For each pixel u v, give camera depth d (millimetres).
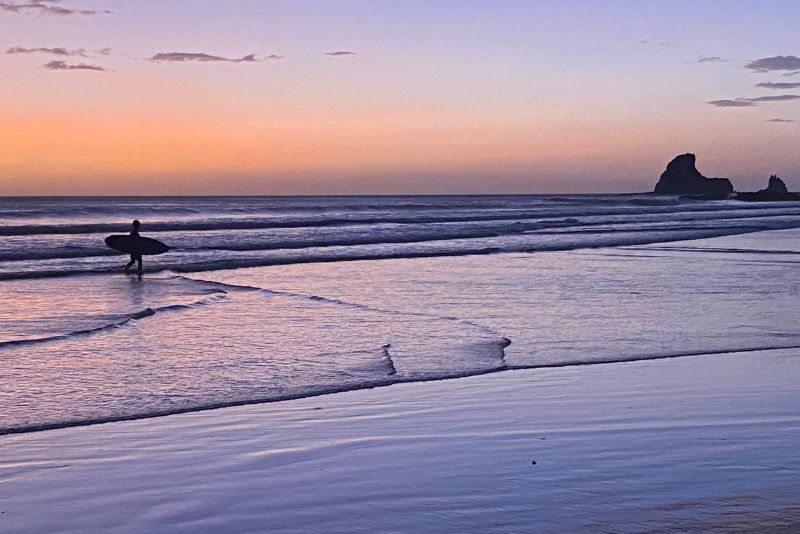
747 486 5637
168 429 7141
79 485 5703
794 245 32625
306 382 8961
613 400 8258
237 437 6914
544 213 67562
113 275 21453
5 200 127938
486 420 7488
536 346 11211
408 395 8438
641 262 25188
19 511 5207
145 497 5480
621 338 11875
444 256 28000
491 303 15797
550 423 7391
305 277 21141
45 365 9719
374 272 22469
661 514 5078
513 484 5723
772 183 194250
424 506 5305
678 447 6629
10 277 20312
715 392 8609
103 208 49438
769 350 11062
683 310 14758
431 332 12305
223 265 23906
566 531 4828
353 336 11930
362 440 6848
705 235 39125
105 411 7711
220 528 4961
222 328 12602
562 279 20375
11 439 6789
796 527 4832
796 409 7910
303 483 5773
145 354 10469
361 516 5137
